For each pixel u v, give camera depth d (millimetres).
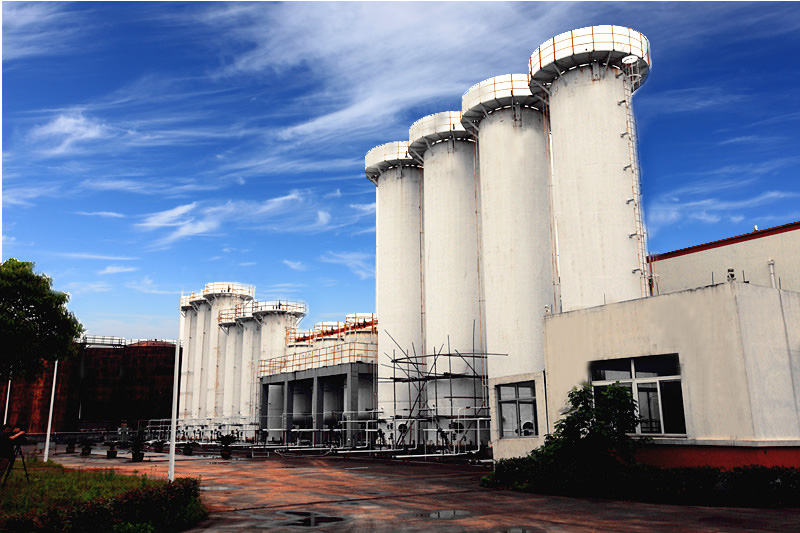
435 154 46938
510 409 37156
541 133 40750
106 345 94375
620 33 32844
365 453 44969
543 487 18953
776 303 18188
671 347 18594
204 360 86750
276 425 66812
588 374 21016
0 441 19859
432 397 44156
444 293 44594
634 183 32219
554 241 39688
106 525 11633
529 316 37938
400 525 13711
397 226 50094
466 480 24203
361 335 57219
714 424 17250
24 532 10477
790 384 17766
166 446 63625
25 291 34938
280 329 73938
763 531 11578
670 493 15898
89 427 88812
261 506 17453
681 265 30109
